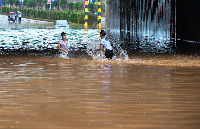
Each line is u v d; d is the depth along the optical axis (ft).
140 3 230.48
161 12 186.91
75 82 54.44
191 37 159.63
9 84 52.90
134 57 93.20
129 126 32.01
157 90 48.03
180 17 172.45
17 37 176.86
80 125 32.40
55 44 137.39
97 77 59.21
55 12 523.29
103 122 33.24
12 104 40.29
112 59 87.45
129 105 39.60
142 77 59.26
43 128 31.60
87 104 40.14
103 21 510.17
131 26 259.60
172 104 40.06
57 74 62.69
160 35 190.29
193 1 154.40
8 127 31.94
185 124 32.60
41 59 86.84
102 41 86.58
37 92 46.93
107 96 44.24
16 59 86.99
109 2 328.08
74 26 369.50
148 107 38.70
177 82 54.19
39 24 406.00
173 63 79.36
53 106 39.32
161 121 33.50
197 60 85.61
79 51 108.47
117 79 57.16
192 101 41.45
